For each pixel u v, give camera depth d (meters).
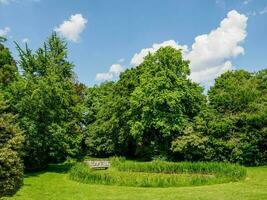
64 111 43.31
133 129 54.41
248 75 52.91
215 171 36.56
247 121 44.69
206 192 26.03
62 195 26.83
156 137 55.81
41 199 25.17
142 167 41.47
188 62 57.12
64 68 47.28
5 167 19.56
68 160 47.72
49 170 43.53
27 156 40.72
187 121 53.12
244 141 44.69
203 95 56.91
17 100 39.75
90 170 38.88
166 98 51.84
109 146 64.88
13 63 50.59
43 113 41.00
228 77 52.09
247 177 33.94
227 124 45.53
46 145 40.91
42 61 45.28
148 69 55.78
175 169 39.31
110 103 63.62
